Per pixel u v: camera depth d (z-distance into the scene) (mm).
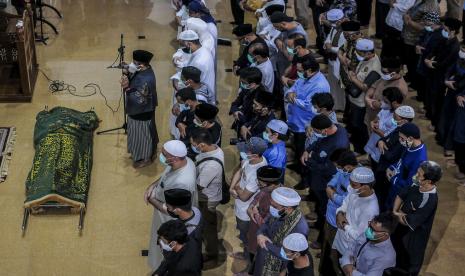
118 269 8000
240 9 13359
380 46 13078
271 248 6496
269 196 6891
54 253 8180
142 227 8656
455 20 10016
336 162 7137
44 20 12930
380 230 6207
